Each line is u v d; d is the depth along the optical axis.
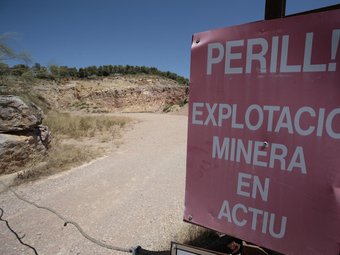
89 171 5.88
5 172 5.45
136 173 5.82
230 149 1.43
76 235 3.22
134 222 3.56
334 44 1.10
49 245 3.00
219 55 1.40
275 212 1.33
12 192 4.56
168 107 38.09
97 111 38.97
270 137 1.30
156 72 60.81
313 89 1.17
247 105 1.34
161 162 6.82
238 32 1.33
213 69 1.43
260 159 1.34
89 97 44.88
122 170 6.04
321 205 1.20
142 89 46.75
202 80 1.48
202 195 1.57
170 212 3.85
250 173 1.38
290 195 1.28
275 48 1.24
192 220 1.63
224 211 1.50
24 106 5.99
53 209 3.93
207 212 1.56
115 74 53.56
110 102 44.81
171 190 4.78
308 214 1.23
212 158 1.50
